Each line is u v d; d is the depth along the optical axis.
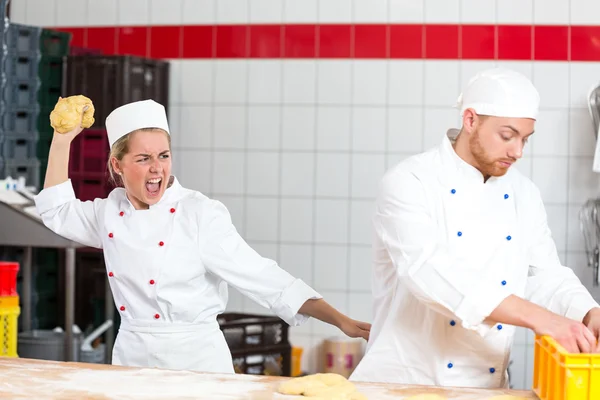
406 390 2.66
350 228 6.45
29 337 5.34
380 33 6.37
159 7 6.64
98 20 6.73
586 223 6.18
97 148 6.18
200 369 3.35
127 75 6.16
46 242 5.16
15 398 2.49
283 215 6.52
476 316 2.65
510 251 3.01
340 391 2.54
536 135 6.25
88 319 6.23
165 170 3.25
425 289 2.74
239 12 6.53
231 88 6.56
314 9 6.43
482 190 3.01
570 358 2.31
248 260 3.34
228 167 6.58
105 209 3.41
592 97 6.01
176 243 3.30
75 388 2.61
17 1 6.84
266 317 5.82
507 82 2.81
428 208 2.99
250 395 2.56
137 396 2.53
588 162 6.22
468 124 2.91
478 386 3.03
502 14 6.27
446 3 6.31
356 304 6.45
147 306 3.33
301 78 6.46
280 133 6.51
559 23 6.24
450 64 6.32
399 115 6.37
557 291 3.02
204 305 3.37
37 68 6.05
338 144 6.44
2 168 5.93
